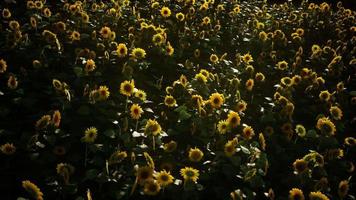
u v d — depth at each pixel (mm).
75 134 4242
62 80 5289
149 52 6648
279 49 8375
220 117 5000
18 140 4035
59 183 3494
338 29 9805
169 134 4492
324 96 5594
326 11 11523
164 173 3252
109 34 6199
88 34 7023
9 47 5660
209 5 10297
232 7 10742
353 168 4445
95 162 3773
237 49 7992
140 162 3850
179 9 9469
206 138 4430
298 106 6027
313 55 7539
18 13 7473
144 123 4348
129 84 4387
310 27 10391
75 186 3414
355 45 9312
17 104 4656
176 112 5086
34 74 5250
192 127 4566
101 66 5855
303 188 4105
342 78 7547
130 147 4031
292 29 9789
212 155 4293
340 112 4973
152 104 5258
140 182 3182
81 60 5863
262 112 5535
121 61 6125
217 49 7758
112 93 5230
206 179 3820
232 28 8875
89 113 4496
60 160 3908
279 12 11250
